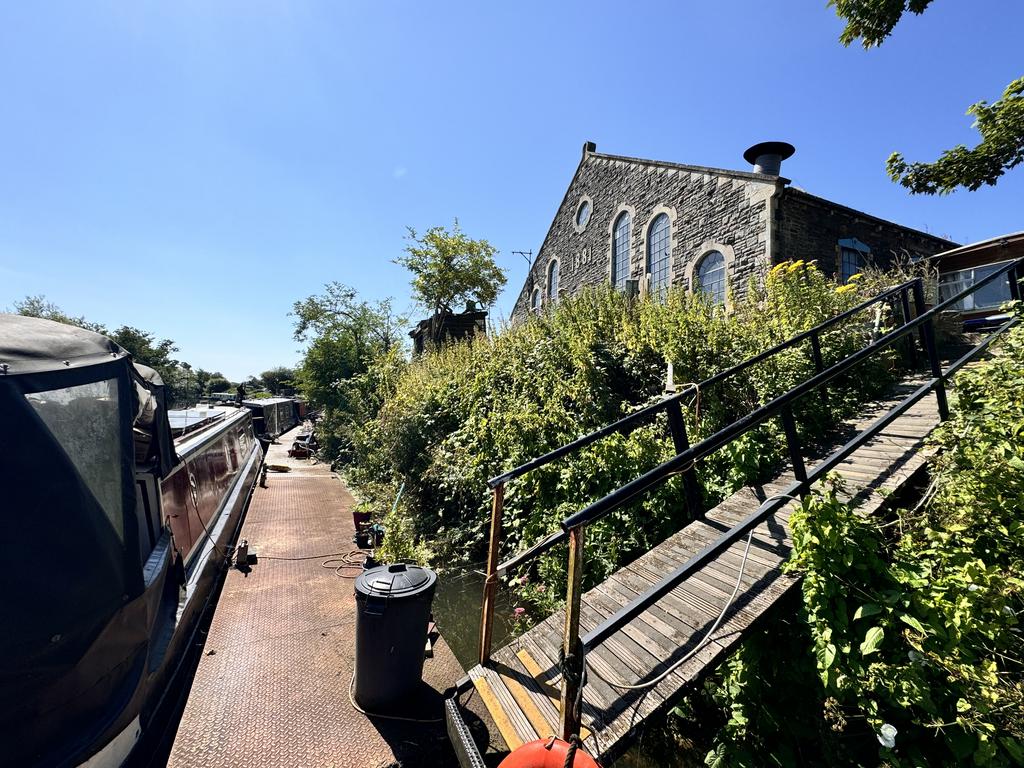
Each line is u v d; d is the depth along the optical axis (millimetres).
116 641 2250
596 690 2369
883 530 2996
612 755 2088
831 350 5215
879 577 2516
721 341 5984
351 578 5223
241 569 5461
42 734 1882
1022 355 3361
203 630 4039
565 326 7746
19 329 2418
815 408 4742
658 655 2484
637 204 15188
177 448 5066
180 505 4422
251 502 8953
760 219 10656
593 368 6172
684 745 3061
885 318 5809
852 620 2420
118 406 2609
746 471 4191
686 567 2646
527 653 2855
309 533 6930
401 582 3098
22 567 1894
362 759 2650
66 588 2006
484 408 7488
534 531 5074
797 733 2602
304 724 2908
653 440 4656
